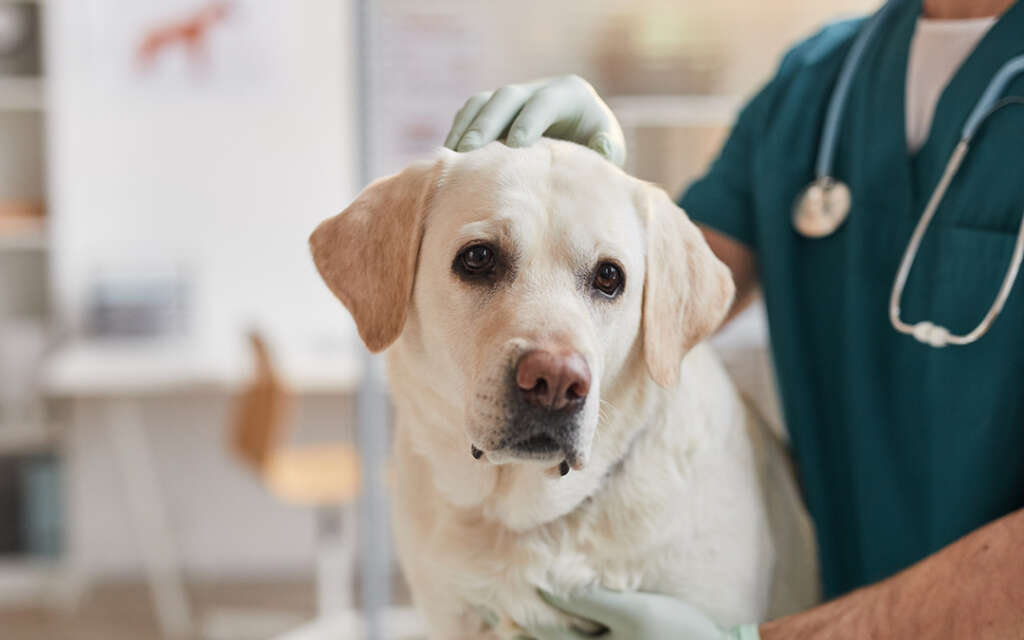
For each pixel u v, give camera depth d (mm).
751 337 1777
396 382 992
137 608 3725
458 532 964
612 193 919
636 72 2748
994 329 936
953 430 972
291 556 4195
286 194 4105
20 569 3779
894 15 1132
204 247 4098
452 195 912
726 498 983
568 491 917
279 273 4129
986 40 999
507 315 852
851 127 1113
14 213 3906
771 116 1196
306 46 4039
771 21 2695
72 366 3533
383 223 936
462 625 1011
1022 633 792
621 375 933
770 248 1149
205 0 3979
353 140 4090
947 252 989
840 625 871
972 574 821
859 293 1069
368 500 1639
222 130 4059
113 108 4004
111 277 3914
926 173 1045
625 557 935
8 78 3965
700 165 2779
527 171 901
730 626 970
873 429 1062
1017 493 957
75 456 4027
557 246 883
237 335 4109
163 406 4090
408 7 3627
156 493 4109
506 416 821
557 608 950
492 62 3514
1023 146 943
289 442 4086
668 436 952
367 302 930
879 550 1072
